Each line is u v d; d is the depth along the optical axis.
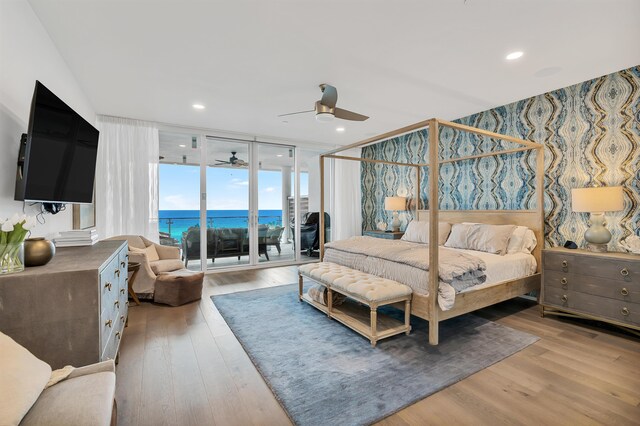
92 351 1.52
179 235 5.14
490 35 2.37
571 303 2.98
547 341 2.60
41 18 2.14
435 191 2.49
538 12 2.09
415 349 2.45
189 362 2.24
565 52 2.63
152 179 4.59
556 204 3.57
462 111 4.26
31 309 1.40
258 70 2.96
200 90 3.44
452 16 2.14
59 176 2.15
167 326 2.92
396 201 5.52
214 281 4.69
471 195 4.53
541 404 1.75
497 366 2.19
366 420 1.62
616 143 3.10
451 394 1.86
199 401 1.79
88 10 2.05
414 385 1.95
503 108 4.08
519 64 2.85
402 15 2.12
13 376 0.95
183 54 2.65
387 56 2.70
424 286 2.64
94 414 0.99
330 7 2.04
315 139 6.03
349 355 2.35
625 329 2.83
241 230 5.61
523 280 3.27
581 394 1.85
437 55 2.69
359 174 6.72
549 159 3.63
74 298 1.47
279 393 1.86
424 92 3.54
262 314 3.25
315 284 4.47
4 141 1.74
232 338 2.66
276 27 2.26
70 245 2.38
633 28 2.27
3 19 1.71
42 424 0.93
